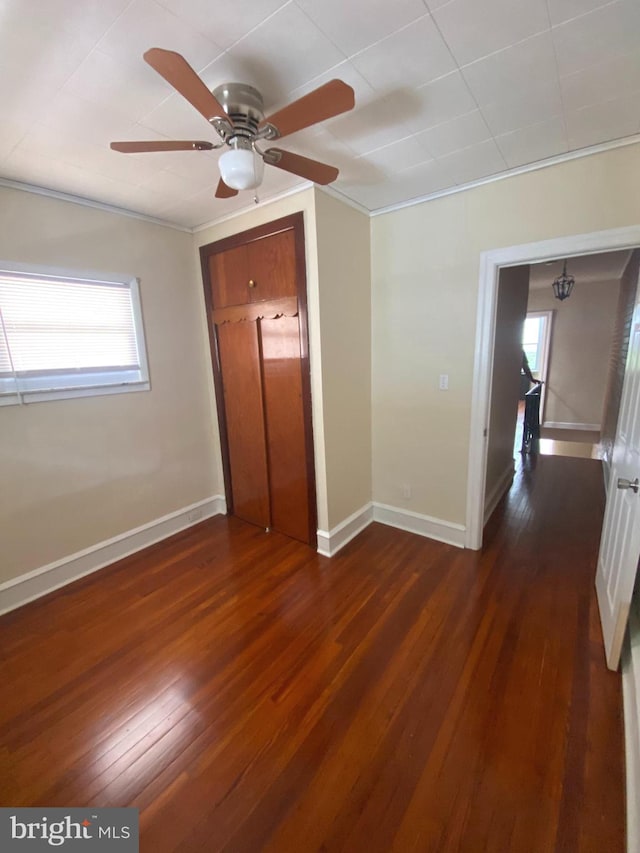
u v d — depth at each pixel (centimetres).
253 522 326
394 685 166
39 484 234
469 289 247
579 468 454
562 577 239
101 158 192
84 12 110
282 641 194
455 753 137
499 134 183
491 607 213
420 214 258
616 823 115
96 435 259
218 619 212
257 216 259
